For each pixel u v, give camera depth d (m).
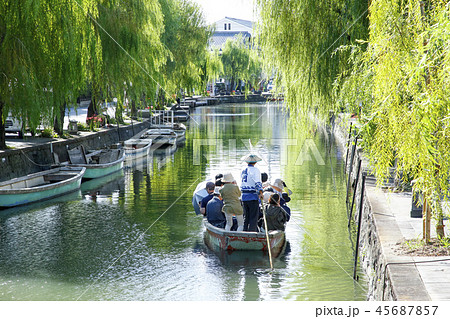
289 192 16.84
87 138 24.61
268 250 10.79
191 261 10.50
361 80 9.02
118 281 9.37
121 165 23.30
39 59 15.98
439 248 7.12
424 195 6.92
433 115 5.38
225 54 80.88
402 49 5.75
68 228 13.05
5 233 12.59
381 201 10.44
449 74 5.21
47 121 17.11
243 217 11.88
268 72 15.79
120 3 23.56
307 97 14.92
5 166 16.91
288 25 14.77
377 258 7.79
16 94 15.59
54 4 15.93
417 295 5.46
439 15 5.29
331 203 15.72
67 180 17.30
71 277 9.60
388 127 6.12
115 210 15.04
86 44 18.00
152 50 26.38
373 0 6.18
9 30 15.30
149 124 38.97
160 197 16.94
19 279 9.48
